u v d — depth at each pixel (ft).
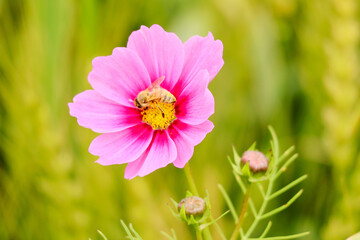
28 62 2.40
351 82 2.39
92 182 2.35
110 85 2.06
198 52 2.06
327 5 2.47
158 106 2.05
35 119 2.34
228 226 2.45
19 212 2.41
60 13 2.42
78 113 2.03
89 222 2.35
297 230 2.46
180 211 1.97
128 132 2.05
